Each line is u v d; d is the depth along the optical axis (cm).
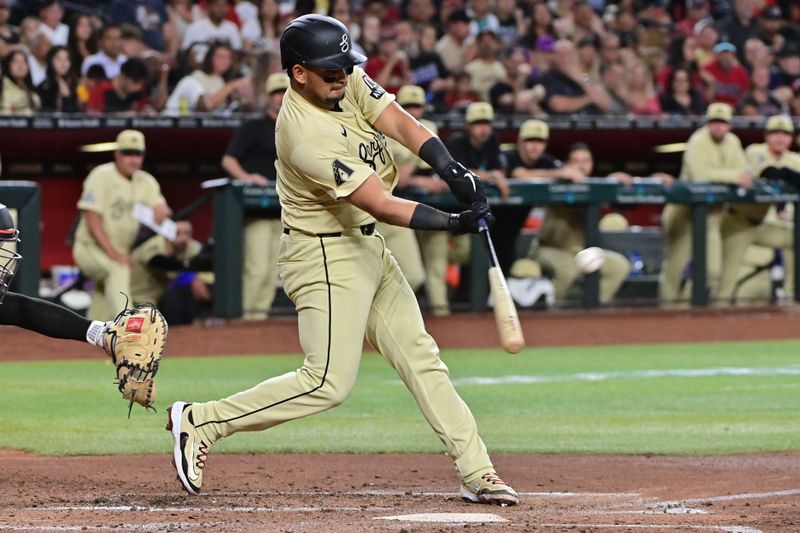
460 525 1565
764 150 5600
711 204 5416
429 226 1692
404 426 2767
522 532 1515
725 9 7481
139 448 2400
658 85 6725
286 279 1784
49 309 1850
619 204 5453
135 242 4734
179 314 4903
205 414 1794
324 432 2666
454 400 1812
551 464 2255
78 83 5484
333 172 1672
